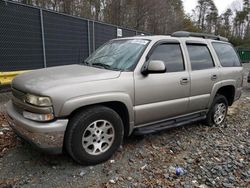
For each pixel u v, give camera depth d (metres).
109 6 27.88
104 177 3.26
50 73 3.66
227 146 4.46
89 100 3.26
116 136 3.66
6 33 7.57
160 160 3.80
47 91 3.05
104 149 3.59
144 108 3.88
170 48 4.39
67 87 3.16
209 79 4.91
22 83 3.40
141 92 3.80
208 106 5.11
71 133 3.24
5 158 3.60
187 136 4.83
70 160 3.61
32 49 8.36
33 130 3.07
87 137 3.40
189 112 4.75
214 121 5.47
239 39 69.06
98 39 11.44
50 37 8.94
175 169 3.55
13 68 7.86
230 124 5.80
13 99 3.59
